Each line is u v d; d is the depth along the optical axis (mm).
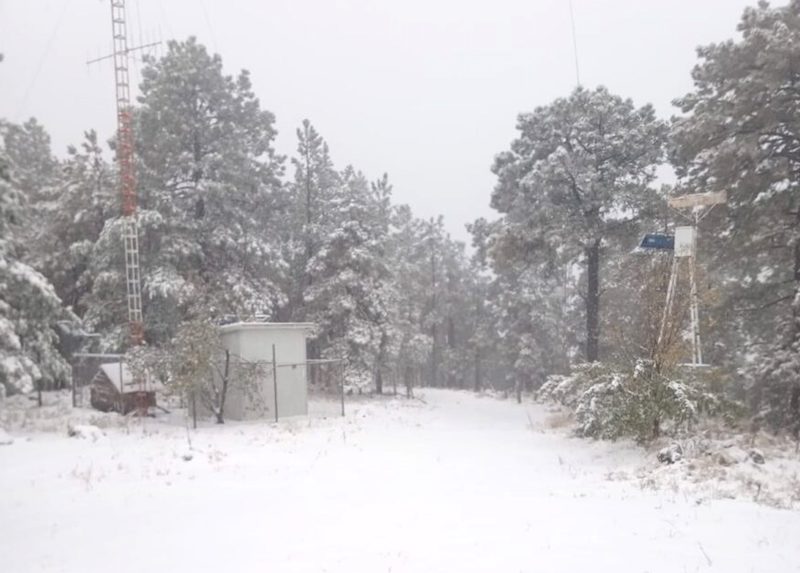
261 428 19672
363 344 36094
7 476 12266
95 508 9750
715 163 18594
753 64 18766
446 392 48625
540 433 19203
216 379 22359
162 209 29766
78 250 30062
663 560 6598
